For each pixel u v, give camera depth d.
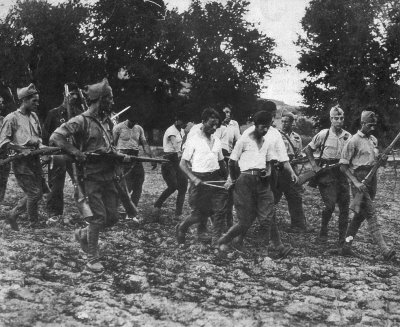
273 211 7.16
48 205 9.17
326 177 8.74
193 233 8.87
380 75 42.66
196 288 5.90
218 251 7.48
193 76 51.22
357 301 5.66
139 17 46.75
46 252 6.76
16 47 41.44
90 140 6.35
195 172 7.69
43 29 41.78
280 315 5.10
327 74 46.56
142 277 6.06
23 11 41.75
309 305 5.39
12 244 7.05
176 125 10.15
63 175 9.11
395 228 10.67
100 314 4.86
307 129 45.44
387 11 43.03
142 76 47.03
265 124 6.92
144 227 9.22
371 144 7.66
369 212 7.58
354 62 43.00
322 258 7.54
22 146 8.04
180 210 10.39
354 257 7.73
